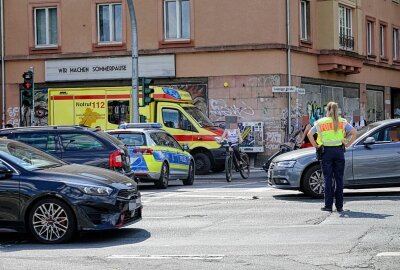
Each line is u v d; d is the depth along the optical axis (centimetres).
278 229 1250
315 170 1725
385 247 1042
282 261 961
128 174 1792
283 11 3431
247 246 1091
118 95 2977
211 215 1478
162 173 2202
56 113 3041
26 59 3772
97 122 2994
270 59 3400
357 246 1053
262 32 3409
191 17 3509
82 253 1081
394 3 4812
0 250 1138
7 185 1189
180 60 3541
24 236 1290
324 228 1240
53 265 984
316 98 3731
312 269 905
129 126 2388
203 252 1051
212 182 2619
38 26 3781
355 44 4072
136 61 2778
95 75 3675
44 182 1184
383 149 1708
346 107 4084
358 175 1703
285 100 3412
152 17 3575
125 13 3631
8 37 3806
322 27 3759
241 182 2584
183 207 1641
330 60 3709
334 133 1451
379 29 4569
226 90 3466
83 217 1170
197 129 2967
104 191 1180
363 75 4312
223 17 3462
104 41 3684
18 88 3794
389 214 1395
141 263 980
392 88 4831
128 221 1227
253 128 3422
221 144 2927
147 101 2811
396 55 4859
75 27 3709
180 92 3128
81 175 1208
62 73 3722
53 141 1764
